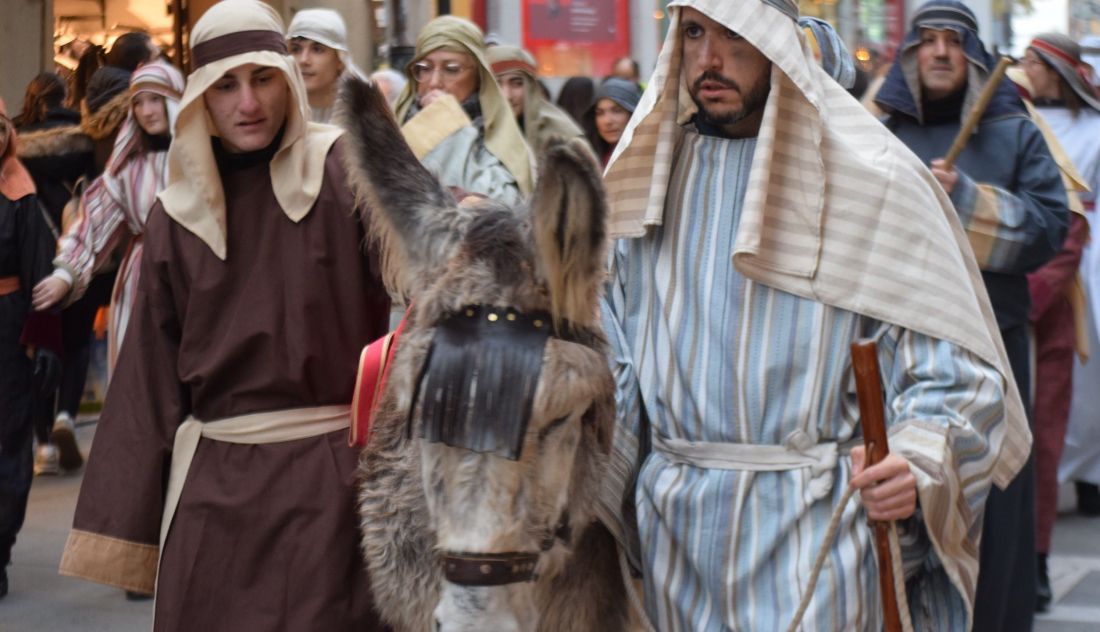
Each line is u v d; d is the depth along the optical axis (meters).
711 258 3.83
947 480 3.52
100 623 7.35
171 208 4.33
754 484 3.74
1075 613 7.33
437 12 11.51
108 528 4.35
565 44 11.40
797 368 3.71
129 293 7.58
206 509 4.27
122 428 4.39
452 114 6.13
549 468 3.29
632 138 3.91
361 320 4.30
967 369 3.65
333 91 6.81
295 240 4.26
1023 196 5.39
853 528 3.66
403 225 3.69
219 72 4.17
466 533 3.21
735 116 3.84
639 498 3.91
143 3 16.30
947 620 3.84
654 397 3.89
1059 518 9.47
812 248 3.71
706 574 3.76
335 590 4.21
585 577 3.79
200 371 4.27
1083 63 8.83
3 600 7.73
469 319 3.33
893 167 3.74
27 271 7.79
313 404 4.29
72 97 12.61
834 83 3.90
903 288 3.67
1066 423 7.49
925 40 5.59
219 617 4.25
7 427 7.71
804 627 3.62
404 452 3.66
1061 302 7.47
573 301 3.33
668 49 3.89
